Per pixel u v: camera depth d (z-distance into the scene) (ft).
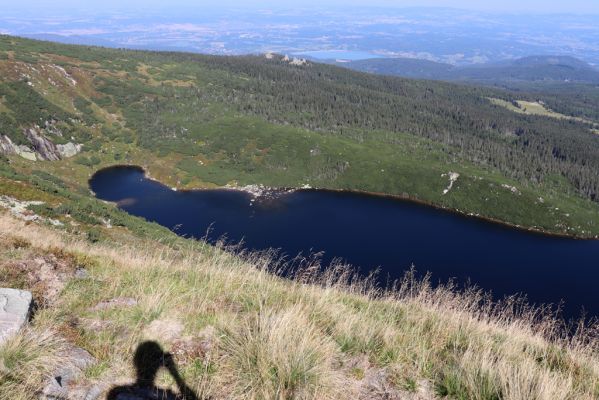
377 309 27.30
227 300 24.23
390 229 271.08
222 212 276.21
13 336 16.37
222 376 16.76
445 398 17.42
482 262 228.84
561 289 200.85
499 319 28.45
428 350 20.89
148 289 24.90
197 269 30.63
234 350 17.95
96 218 117.80
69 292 24.04
